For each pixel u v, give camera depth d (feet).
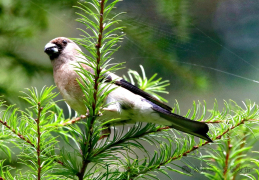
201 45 30.63
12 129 14.70
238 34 35.04
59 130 15.67
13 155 26.45
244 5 34.68
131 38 27.66
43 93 13.51
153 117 20.42
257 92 37.09
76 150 15.71
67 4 27.20
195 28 29.01
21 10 28.94
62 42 24.59
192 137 17.01
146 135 18.62
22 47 32.37
